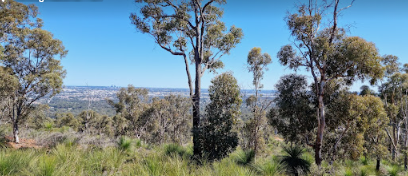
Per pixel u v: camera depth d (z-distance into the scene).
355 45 10.62
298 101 13.72
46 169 4.57
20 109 14.38
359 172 12.10
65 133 12.47
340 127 13.88
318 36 12.12
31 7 15.59
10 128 17.73
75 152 6.62
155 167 5.43
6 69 13.69
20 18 14.85
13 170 4.73
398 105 23.20
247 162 8.34
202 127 8.95
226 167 5.96
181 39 13.27
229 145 8.71
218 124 8.77
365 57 10.55
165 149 9.31
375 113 12.55
